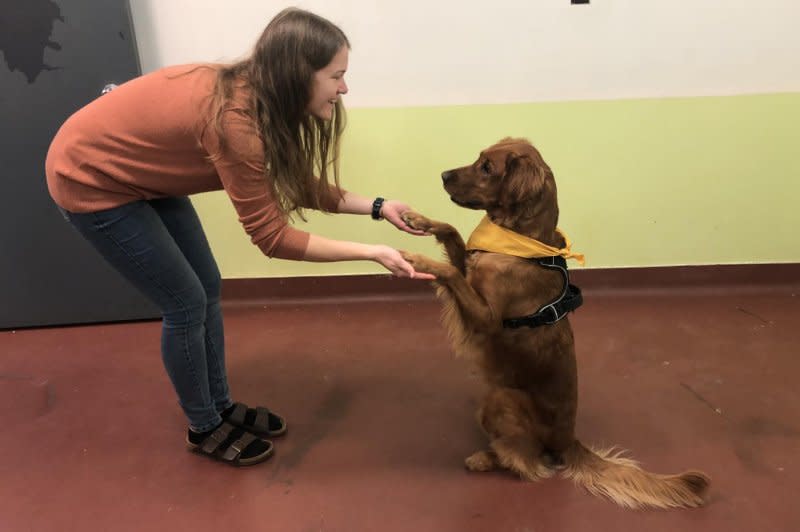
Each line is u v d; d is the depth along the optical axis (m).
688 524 1.62
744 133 2.73
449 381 2.31
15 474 1.82
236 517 1.66
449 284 1.65
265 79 1.43
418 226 1.86
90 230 1.53
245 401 2.19
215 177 1.56
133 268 1.58
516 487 1.77
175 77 1.44
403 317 2.82
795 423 2.03
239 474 1.83
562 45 2.58
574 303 1.78
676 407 2.13
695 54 2.60
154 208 1.72
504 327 1.74
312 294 2.98
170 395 2.23
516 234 1.71
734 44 2.58
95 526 1.62
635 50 2.59
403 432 2.02
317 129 1.74
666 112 2.70
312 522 1.63
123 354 2.51
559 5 2.50
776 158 2.78
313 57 1.42
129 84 1.47
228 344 2.60
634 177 2.82
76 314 2.75
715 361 2.41
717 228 2.92
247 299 2.98
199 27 2.52
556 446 1.81
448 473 1.83
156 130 1.43
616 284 3.01
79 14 2.29
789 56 2.60
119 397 2.22
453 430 2.03
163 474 1.83
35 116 2.40
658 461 1.87
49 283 2.68
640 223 2.91
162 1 2.46
